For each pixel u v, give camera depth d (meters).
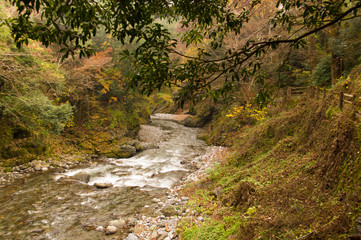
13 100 9.89
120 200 7.62
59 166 10.82
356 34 9.43
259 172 6.90
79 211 6.75
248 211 4.88
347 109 5.50
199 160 12.70
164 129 23.08
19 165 10.04
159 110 42.50
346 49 9.75
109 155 13.27
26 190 8.03
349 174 3.96
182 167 11.64
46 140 11.94
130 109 19.56
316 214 3.70
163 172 10.75
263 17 10.81
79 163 11.67
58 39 1.77
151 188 8.77
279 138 8.48
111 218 6.40
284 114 9.59
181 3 2.14
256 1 2.52
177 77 2.13
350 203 3.29
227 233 4.45
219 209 5.86
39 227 5.80
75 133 14.13
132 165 11.82
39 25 1.73
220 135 17.09
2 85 9.67
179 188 8.56
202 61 2.16
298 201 4.43
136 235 5.51
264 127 9.62
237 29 2.50
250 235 3.91
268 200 5.03
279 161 6.91
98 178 9.73
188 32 2.69
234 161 9.27
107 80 15.84
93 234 5.60
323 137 5.92
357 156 4.02
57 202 7.26
